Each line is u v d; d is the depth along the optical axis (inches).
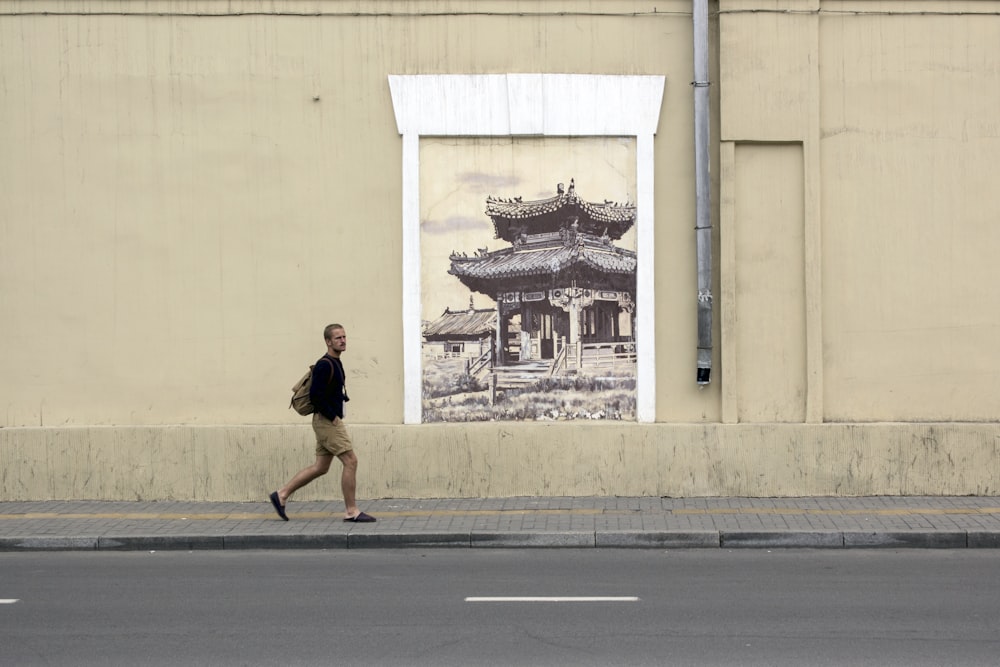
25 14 462.6
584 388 463.2
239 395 465.1
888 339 456.8
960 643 261.0
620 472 454.3
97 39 462.9
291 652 258.1
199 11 462.0
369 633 274.5
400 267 463.2
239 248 464.1
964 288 455.8
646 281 459.5
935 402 456.4
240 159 463.5
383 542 394.3
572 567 357.4
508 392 463.8
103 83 463.5
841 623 280.8
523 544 393.1
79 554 388.2
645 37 460.4
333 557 379.2
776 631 273.3
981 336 455.8
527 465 455.8
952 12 455.5
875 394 457.4
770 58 452.8
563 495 455.2
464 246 463.5
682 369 461.1
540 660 249.8
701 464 453.1
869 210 456.8
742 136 452.8
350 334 463.5
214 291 464.8
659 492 453.4
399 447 457.1
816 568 353.4
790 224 456.1
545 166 463.2
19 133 463.8
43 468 459.5
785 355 456.8
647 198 459.2
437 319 463.8
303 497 458.6
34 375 465.1
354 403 463.5
